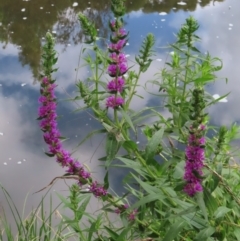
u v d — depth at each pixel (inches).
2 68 249.8
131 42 259.0
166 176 68.2
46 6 327.6
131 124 64.0
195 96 54.7
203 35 273.9
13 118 205.0
